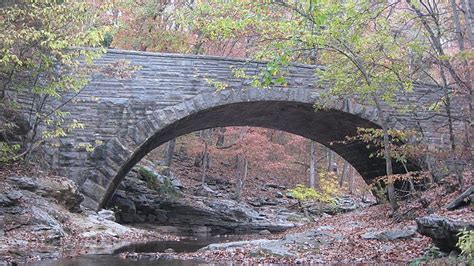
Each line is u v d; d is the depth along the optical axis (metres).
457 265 6.63
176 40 23.58
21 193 11.84
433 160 15.41
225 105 16.80
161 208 22.39
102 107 16.06
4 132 13.79
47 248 9.34
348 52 13.95
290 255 9.12
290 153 35.31
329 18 12.26
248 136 27.05
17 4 12.75
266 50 12.34
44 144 15.31
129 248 10.61
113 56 16.19
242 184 30.58
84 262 7.62
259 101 16.92
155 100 16.34
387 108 18.00
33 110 15.03
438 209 12.27
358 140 20.61
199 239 15.39
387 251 9.38
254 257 8.96
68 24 13.12
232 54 24.72
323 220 19.30
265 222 23.94
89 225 13.28
